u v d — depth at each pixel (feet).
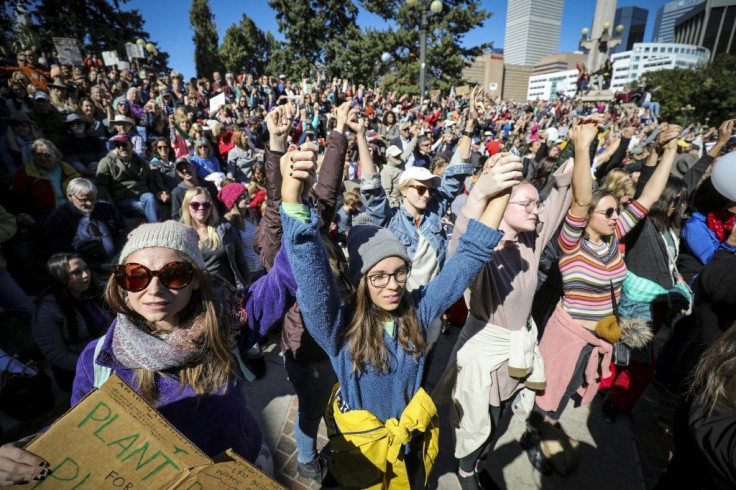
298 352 5.73
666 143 7.16
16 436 7.86
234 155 21.29
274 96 48.08
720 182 7.80
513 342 5.85
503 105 94.99
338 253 5.99
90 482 2.48
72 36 84.94
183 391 3.54
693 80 152.15
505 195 4.26
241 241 11.39
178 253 3.47
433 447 4.75
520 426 8.46
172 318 3.68
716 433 3.30
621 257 6.94
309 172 3.34
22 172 12.28
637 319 7.64
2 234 9.46
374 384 4.45
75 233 10.59
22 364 7.97
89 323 7.95
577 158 6.01
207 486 2.58
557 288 8.29
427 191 8.02
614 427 8.50
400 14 94.53
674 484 3.97
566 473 7.21
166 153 18.60
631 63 512.22
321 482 6.95
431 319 4.75
